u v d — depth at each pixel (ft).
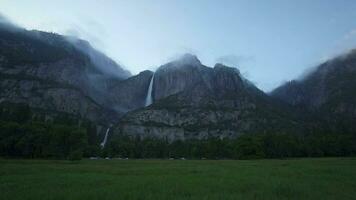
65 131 400.26
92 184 115.96
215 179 135.85
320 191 100.37
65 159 381.81
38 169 193.47
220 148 579.89
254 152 499.92
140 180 130.93
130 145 623.77
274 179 137.08
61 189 100.22
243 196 90.33
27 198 82.12
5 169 187.62
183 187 107.24
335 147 595.88
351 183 123.65
